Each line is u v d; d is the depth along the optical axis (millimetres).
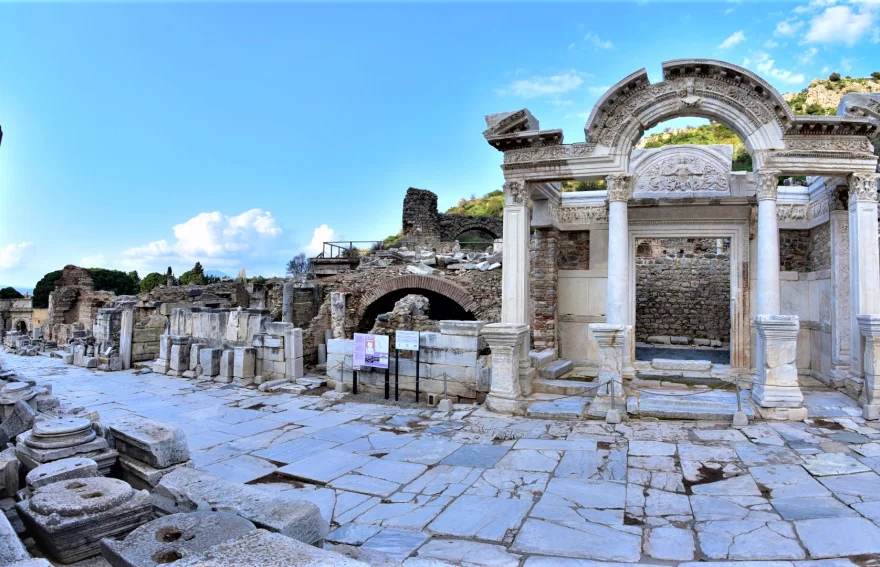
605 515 5883
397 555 5047
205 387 14625
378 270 21688
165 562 3139
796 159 10703
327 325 18750
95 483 4426
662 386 11898
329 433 9570
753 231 13562
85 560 3922
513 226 12000
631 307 14367
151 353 19266
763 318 9727
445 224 36500
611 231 11367
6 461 5059
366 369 13383
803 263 13891
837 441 8195
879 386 9852
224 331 16547
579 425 9562
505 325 11125
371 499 6492
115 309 20172
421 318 16984
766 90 10539
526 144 11891
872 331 9836
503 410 10703
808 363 13562
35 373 17859
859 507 5852
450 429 9633
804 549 4984
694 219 13961
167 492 4551
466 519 5840
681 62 10812
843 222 11930
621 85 11055
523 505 6191
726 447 8055
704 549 5062
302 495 6652
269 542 3172
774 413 9469
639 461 7582
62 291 32969
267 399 12852
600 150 11445
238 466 7836
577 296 14797
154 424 6000
